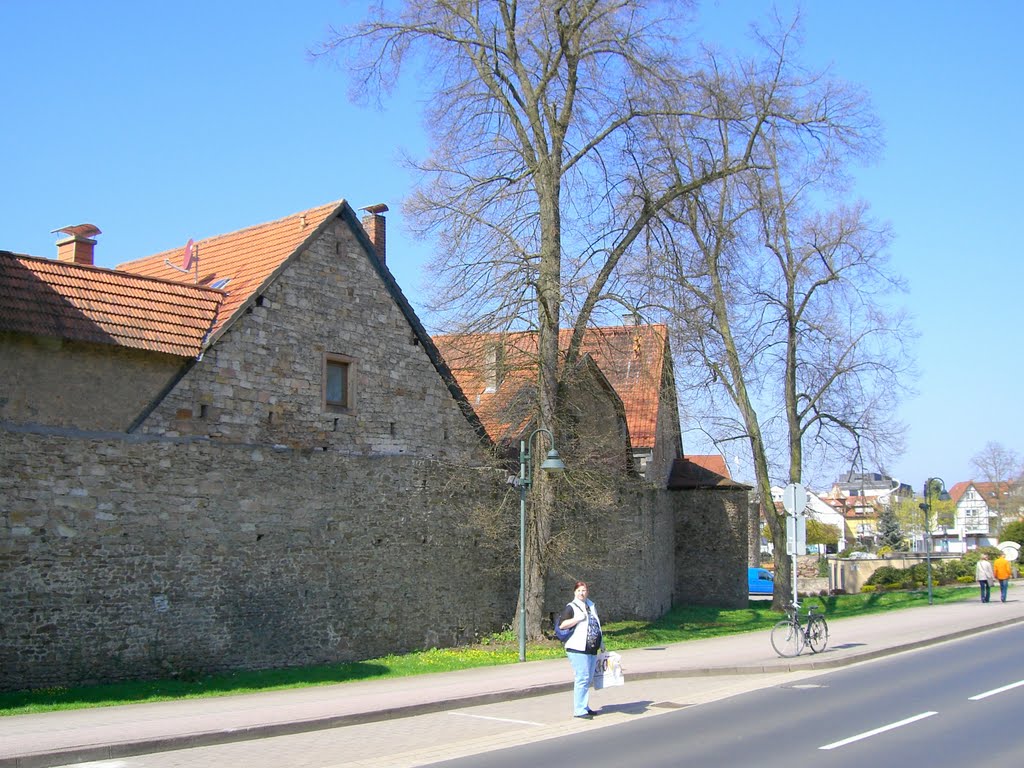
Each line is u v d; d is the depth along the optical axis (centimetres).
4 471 1689
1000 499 10150
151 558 1872
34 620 1700
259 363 2106
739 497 4134
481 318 2495
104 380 1858
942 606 3603
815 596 4847
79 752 1117
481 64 2600
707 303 3234
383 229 2812
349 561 2258
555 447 2564
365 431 2338
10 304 1748
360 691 1720
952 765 1030
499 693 1642
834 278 3712
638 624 3269
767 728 1290
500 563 2733
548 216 2591
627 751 1158
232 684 1850
